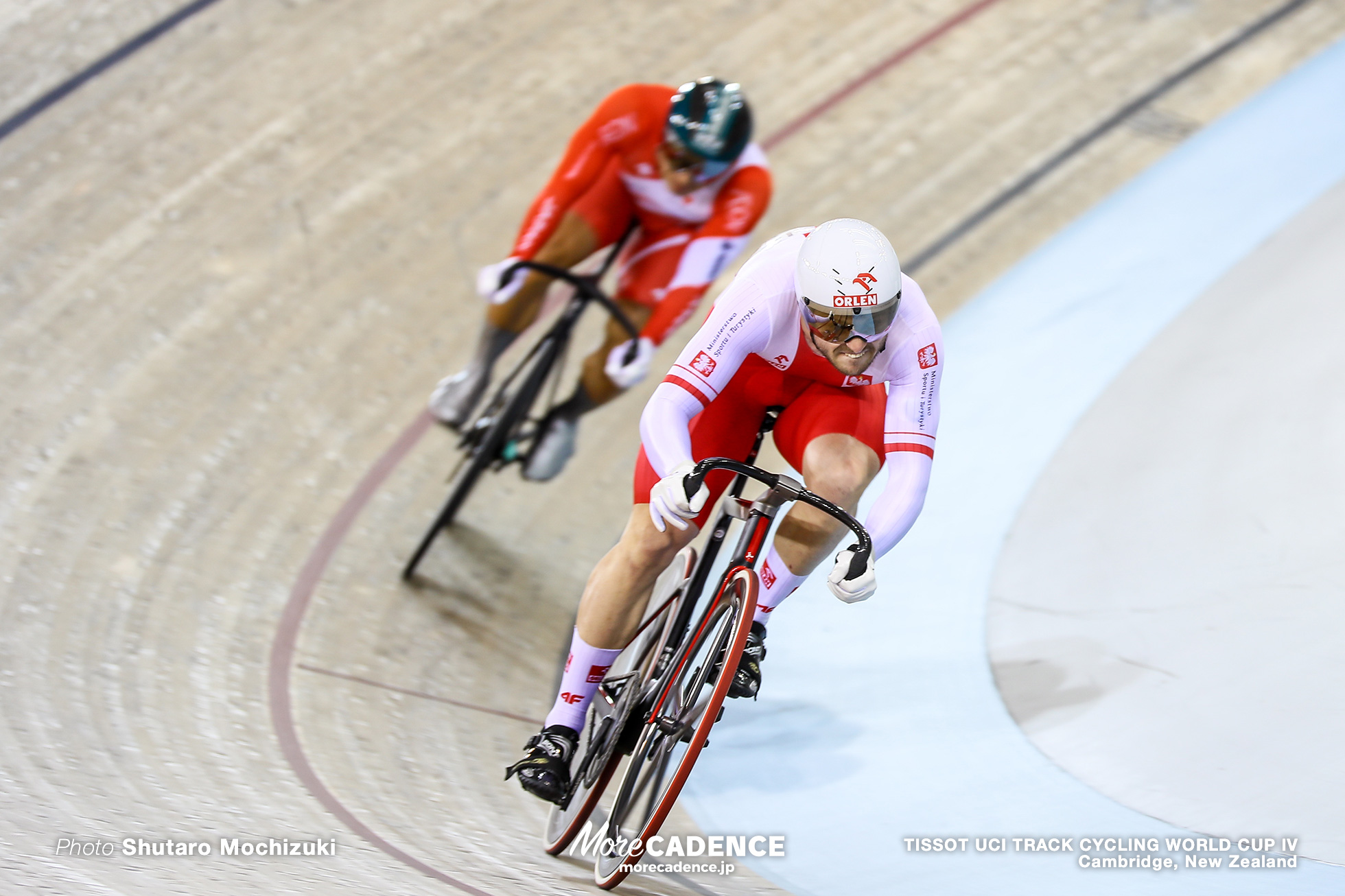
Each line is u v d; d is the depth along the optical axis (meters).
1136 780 9.77
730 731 11.47
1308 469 12.73
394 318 16.67
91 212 17.73
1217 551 12.18
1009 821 9.57
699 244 11.91
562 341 12.54
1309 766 9.40
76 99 19.50
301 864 7.41
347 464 14.75
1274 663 10.57
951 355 16.81
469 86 20.28
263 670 11.62
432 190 18.55
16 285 16.55
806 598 13.28
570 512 14.83
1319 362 14.18
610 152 12.33
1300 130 19.39
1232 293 16.20
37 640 11.34
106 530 13.18
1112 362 15.68
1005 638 11.98
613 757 8.61
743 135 10.91
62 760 9.05
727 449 8.64
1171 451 13.78
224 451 14.58
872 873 9.12
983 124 20.36
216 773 9.45
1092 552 12.76
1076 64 21.47
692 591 8.53
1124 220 18.44
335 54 20.64
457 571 13.70
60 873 6.30
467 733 11.31
